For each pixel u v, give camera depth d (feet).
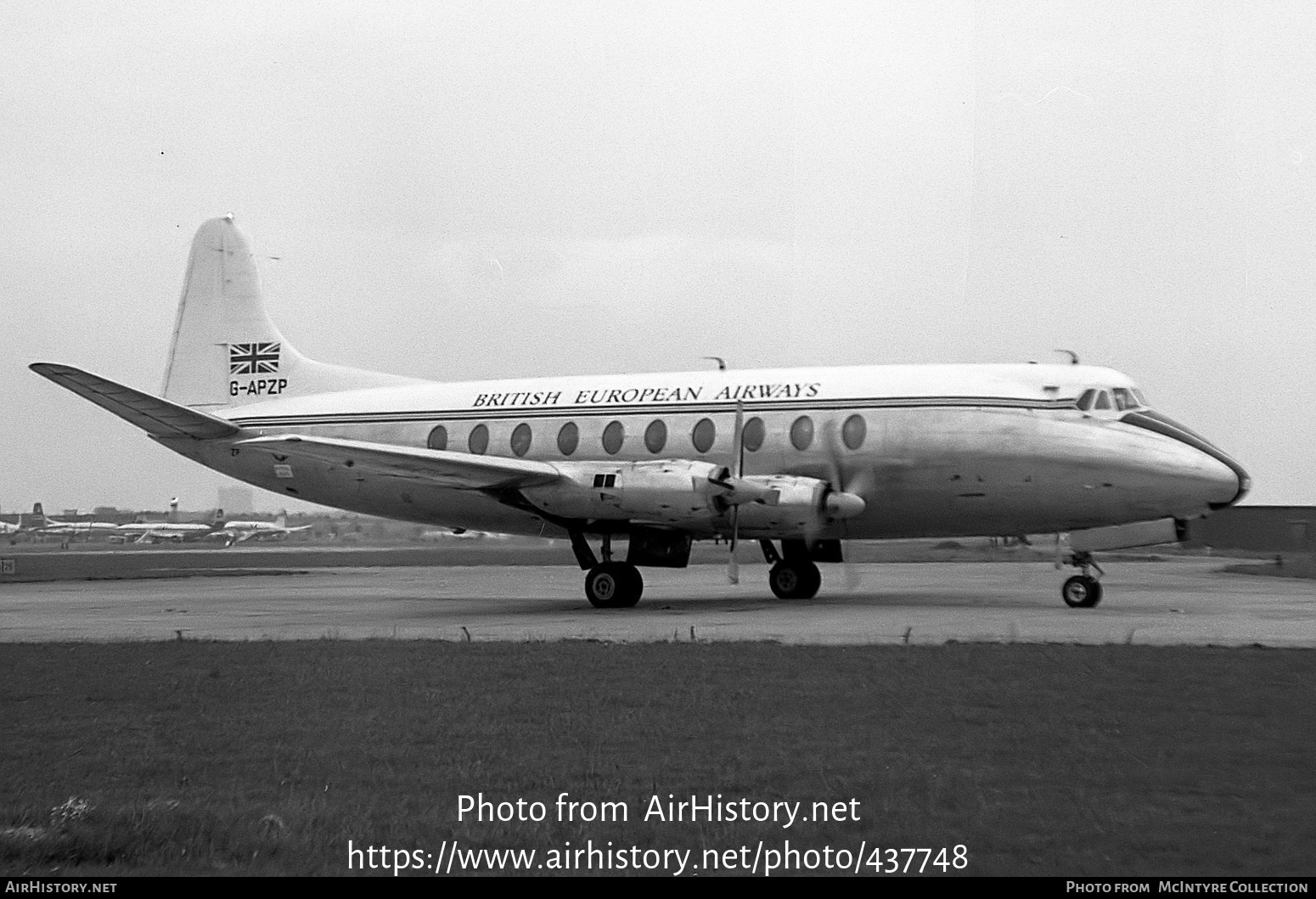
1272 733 35.29
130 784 32.24
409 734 37.73
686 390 84.69
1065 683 43.39
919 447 77.41
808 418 80.28
